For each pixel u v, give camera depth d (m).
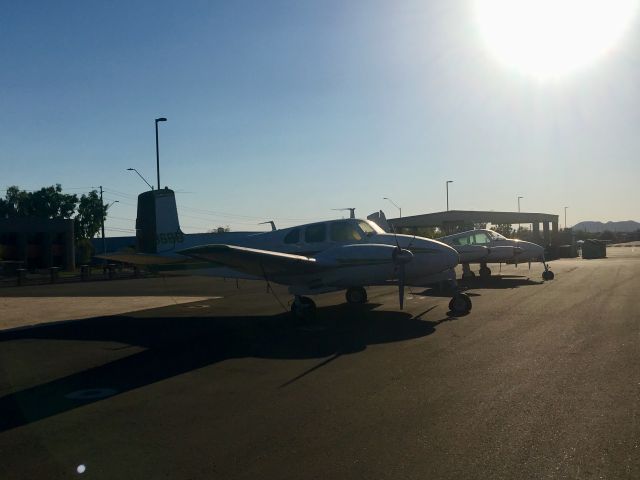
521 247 25.44
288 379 7.90
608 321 12.09
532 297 17.20
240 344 10.73
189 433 5.81
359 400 6.75
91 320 14.85
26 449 5.52
